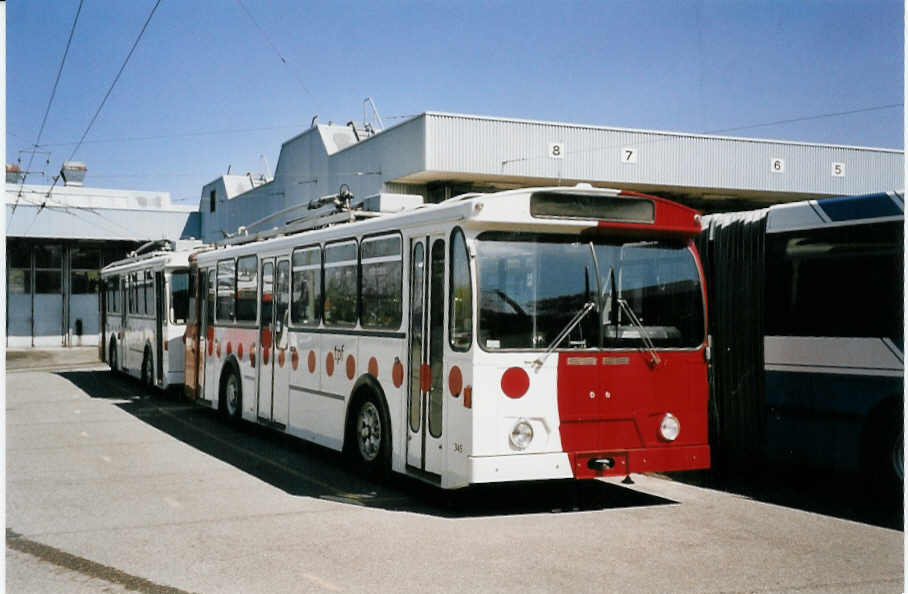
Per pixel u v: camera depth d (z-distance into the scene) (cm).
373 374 909
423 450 804
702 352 806
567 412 748
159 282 1781
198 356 1549
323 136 3416
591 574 585
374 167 3056
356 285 956
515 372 735
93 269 4369
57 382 2227
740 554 636
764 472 996
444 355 768
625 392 770
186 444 1201
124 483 914
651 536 689
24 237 4091
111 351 2403
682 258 811
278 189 3806
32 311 4234
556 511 785
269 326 1212
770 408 910
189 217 4603
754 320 931
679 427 789
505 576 580
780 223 909
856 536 690
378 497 846
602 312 769
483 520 747
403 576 580
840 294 841
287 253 1159
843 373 833
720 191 3306
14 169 4022
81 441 1220
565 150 2973
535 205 748
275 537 684
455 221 757
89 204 4416
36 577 584
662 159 3128
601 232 776
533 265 754
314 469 1005
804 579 575
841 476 966
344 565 607
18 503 814
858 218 830
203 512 776
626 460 765
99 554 639
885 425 799
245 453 1125
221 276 1430
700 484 924
